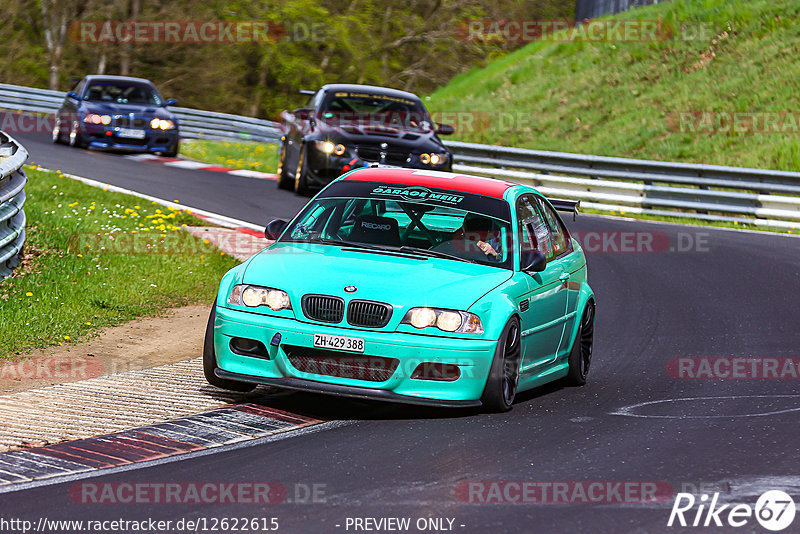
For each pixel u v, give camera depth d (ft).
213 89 535.60
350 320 79.51
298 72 526.57
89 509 57.36
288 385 80.12
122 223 167.32
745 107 311.06
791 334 124.98
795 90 308.81
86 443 70.59
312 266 83.71
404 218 91.91
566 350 98.02
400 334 79.00
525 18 533.14
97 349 104.83
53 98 380.78
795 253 187.32
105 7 532.32
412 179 96.94
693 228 216.74
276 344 80.07
